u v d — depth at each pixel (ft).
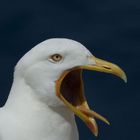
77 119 63.98
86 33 75.15
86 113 36.09
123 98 68.28
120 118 66.49
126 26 76.43
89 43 74.13
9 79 69.92
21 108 35.19
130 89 69.00
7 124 35.04
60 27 75.51
